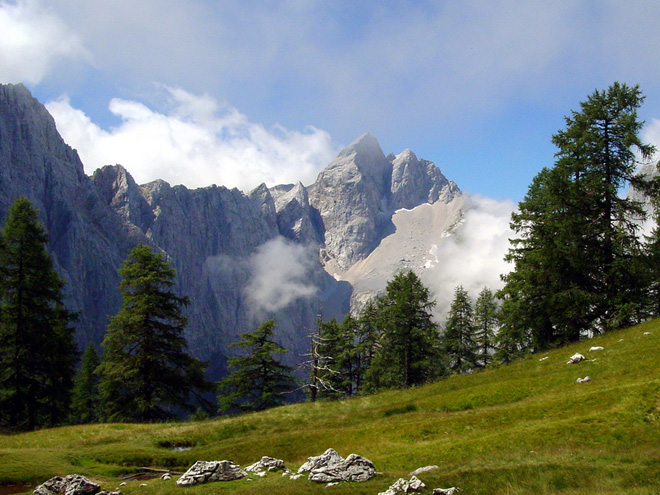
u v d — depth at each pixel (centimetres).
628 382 2094
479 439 1909
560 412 2003
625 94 3262
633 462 1383
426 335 4644
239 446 2372
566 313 3253
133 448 2327
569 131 3438
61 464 1964
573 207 3394
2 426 3397
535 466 1428
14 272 3347
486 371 3234
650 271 3142
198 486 1606
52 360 3481
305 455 2216
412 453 1936
